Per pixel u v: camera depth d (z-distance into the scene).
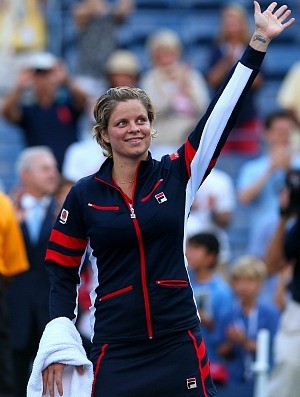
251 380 24.34
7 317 21.64
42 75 32.25
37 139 32.44
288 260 21.08
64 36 41.84
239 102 14.16
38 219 23.91
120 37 43.38
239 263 24.92
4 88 38.81
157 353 13.88
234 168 35.53
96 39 37.03
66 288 14.29
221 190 30.44
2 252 21.61
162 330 13.87
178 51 34.84
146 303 13.83
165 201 13.95
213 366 23.67
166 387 13.85
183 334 13.93
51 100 32.62
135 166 14.09
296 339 21.20
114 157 14.15
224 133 14.16
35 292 23.62
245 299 24.77
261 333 22.25
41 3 41.06
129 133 13.91
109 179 14.07
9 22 39.53
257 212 30.88
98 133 14.31
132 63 34.03
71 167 30.83
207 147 14.13
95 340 14.13
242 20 36.62
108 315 13.99
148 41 41.84
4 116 32.53
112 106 13.99
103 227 13.85
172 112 33.78
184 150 14.25
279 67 42.72
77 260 14.34
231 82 14.16
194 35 43.62
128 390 13.84
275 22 14.21
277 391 21.47
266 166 31.34
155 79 34.09
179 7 44.22
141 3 44.16
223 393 23.17
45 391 13.89
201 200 30.12
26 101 36.53
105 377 13.93
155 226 13.81
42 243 23.73
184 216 14.03
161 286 13.83
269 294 28.19
